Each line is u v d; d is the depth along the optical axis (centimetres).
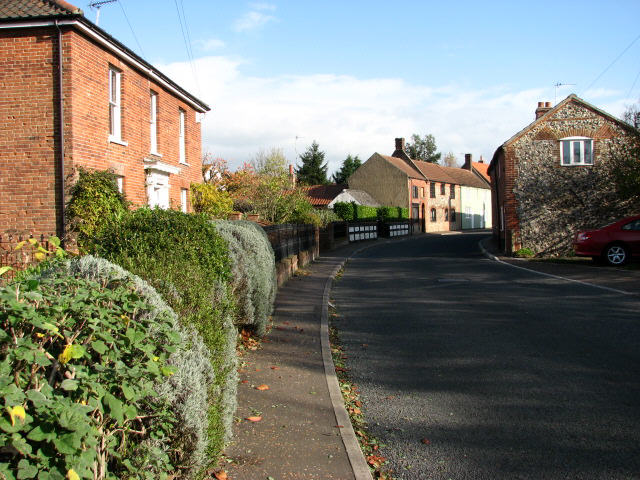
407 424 522
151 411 322
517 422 516
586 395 582
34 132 1274
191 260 554
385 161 5731
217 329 443
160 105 1772
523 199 2512
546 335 864
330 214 3788
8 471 217
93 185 1255
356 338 888
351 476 406
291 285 1488
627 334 853
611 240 1920
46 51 1273
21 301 250
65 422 229
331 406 555
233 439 468
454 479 411
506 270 1880
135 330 301
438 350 793
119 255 514
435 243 3847
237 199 3127
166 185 1792
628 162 2162
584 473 412
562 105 2472
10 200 1279
